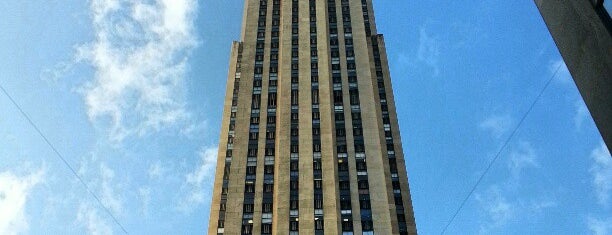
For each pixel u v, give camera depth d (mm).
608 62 16062
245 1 119688
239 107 87375
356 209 71062
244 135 82938
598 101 17078
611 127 16375
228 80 99250
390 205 78875
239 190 75500
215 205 78812
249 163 79062
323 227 68438
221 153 86438
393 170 83625
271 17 104375
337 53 94562
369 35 106938
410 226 76938
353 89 88125
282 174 75125
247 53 97125
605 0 16109
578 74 18266
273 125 84250
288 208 70938
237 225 71438
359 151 78562
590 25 16984
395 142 87562
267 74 92938
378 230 68562
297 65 91625
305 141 79312
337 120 83312
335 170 76125
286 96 86562
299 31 97438
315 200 71438
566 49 18984
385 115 91625
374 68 99875
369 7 113438
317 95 86312
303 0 103688
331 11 103375
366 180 74562
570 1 18219
